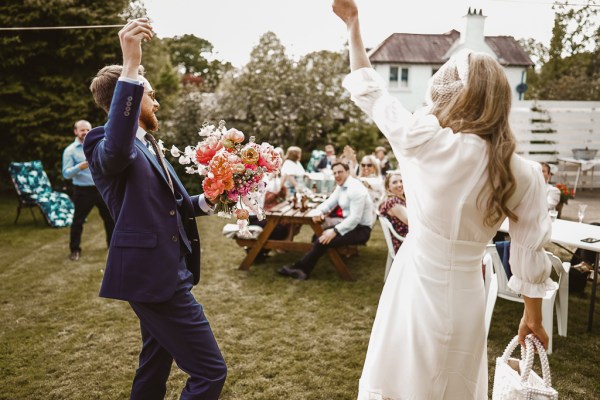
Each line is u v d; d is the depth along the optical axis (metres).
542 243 1.47
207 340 1.91
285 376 2.99
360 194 4.78
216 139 2.06
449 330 1.52
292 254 5.93
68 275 5.02
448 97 1.54
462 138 1.44
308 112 11.98
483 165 1.43
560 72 18.56
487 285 3.61
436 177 1.47
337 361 3.18
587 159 10.95
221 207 2.09
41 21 9.94
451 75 1.53
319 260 5.73
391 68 19.33
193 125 11.12
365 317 3.94
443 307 1.53
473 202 1.45
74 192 5.57
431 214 1.51
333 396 2.76
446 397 1.57
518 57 18.83
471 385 1.58
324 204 5.38
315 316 3.96
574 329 3.77
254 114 11.92
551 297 3.34
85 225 7.55
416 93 19.56
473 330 1.54
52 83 10.24
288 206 5.57
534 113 11.16
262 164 2.06
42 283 4.77
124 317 3.92
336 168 5.12
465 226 1.49
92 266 5.34
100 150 1.67
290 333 3.63
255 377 2.97
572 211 8.59
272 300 4.33
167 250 1.83
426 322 1.53
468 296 1.54
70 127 10.43
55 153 10.43
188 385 1.91
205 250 6.09
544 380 1.62
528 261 1.50
